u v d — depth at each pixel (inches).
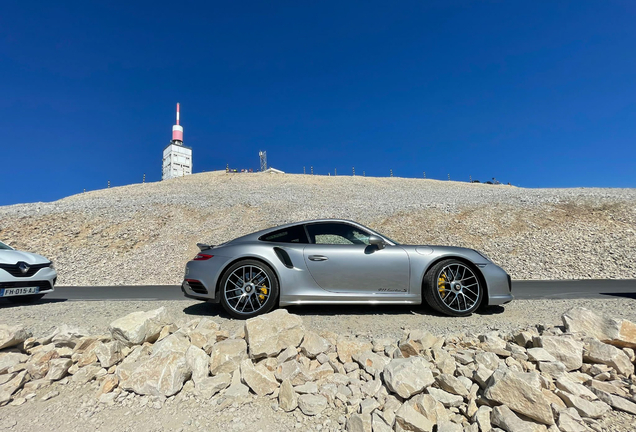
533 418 73.4
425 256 156.9
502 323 141.0
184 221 736.3
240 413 81.4
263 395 88.3
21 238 618.2
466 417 78.3
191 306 187.0
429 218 669.9
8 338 105.1
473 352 103.0
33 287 214.7
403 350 102.6
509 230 568.4
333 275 154.6
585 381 90.4
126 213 763.4
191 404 85.3
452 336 120.3
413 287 154.3
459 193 1050.7
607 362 94.9
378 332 130.2
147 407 84.9
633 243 454.0
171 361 93.3
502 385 78.1
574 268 413.4
